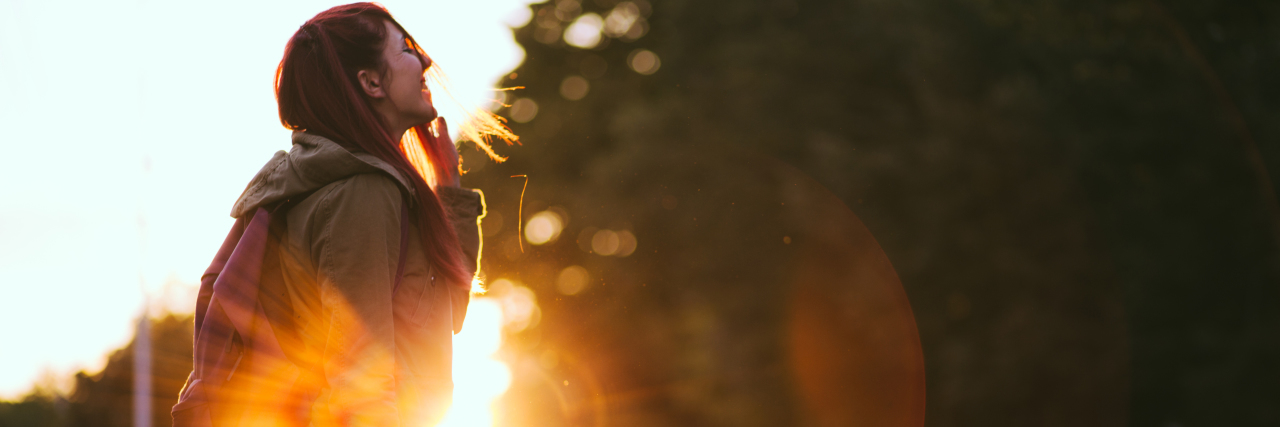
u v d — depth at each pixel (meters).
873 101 17.62
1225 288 16.58
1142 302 16.02
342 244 1.41
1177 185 16.39
